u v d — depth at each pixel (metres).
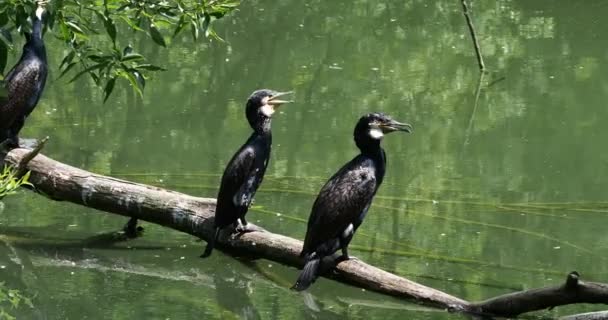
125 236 12.86
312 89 20.03
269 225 13.23
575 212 13.89
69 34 9.54
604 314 9.22
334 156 16.27
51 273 11.87
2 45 8.27
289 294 11.29
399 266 11.98
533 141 17.02
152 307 10.89
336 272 10.83
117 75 9.72
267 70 21.34
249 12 25.48
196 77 20.98
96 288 11.47
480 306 10.11
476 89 19.84
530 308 9.79
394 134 17.53
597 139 17.03
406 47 22.83
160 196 12.21
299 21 24.81
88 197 12.45
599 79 20.19
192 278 11.86
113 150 16.59
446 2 26.02
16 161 12.91
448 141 17.08
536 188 14.86
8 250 12.45
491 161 16.12
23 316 10.64
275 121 18.09
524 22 24.17
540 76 20.47
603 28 23.41
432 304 10.38
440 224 13.47
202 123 18.20
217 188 14.79
